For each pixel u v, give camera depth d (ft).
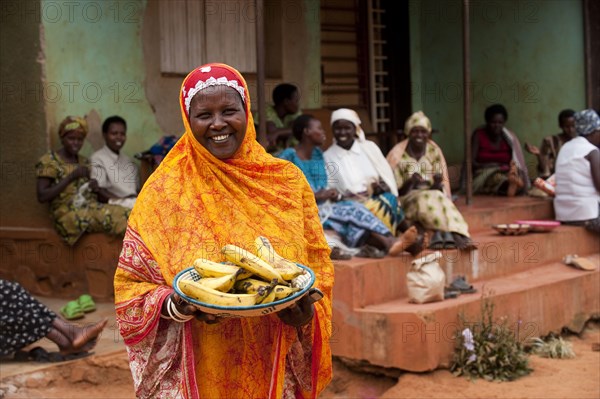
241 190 10.27
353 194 22.94
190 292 9.16
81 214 23.68
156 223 10.05
